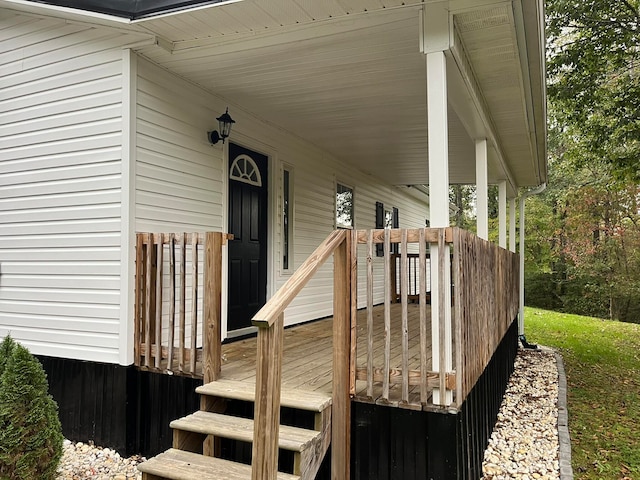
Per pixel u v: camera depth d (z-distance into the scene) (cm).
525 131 534
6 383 259
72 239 375
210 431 265
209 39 336
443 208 273
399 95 439
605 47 881
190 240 329
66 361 374
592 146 926
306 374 333
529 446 385
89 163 368
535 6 279
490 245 392
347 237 276
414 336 506
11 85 414
